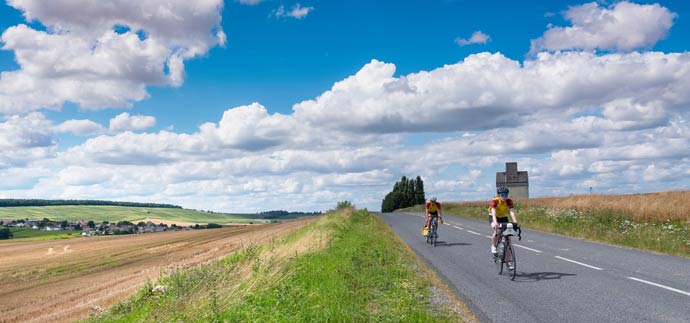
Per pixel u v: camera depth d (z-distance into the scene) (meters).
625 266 12.82
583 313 8.06
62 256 41.31
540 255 15.38
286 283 10.46
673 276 11.15
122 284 22.62
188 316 9.28
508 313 8.20
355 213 39.12
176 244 41.56
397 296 9.39
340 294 9.13
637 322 7.43
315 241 18.45
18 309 19.77
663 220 22.66
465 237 22.34
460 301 9.07
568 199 36.09
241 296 9.80
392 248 17.23
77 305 18.95
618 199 31.58
